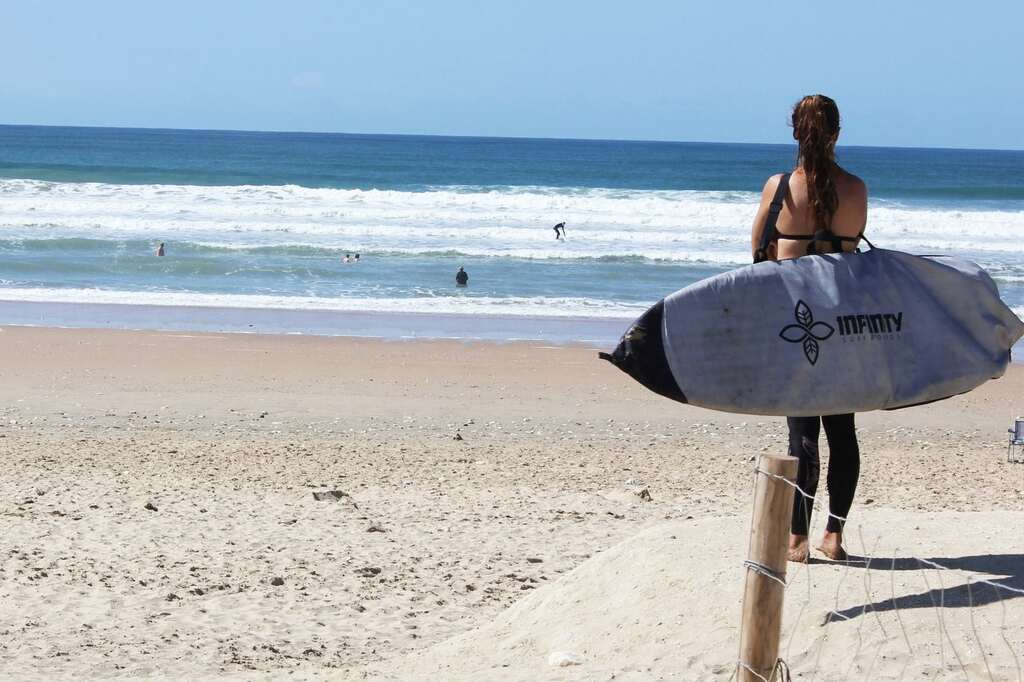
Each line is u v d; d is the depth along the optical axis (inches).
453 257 1755.7
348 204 2315.5
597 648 277.1
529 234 1993.1
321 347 1039.0
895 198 3248.0
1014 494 581.3
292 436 712.4
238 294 1402.6
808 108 252.2
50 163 4943.4
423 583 412.2
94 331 1087.0
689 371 240.2
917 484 608.1
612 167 5910.4
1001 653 229.6
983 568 268.1
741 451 702.5
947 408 854.5
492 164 5876.0
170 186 2463.1
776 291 245.1
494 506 536.4
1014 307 1414.9
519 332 1171.9
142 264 1603.1
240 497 546.0
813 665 239.3
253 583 408.2
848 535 304.0
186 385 862.5
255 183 3585.1
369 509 526.0
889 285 248.1
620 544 327.6
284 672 311.1
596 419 788.0
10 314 1190.3
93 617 367.2
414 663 304.5
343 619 372.8
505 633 309.9
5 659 323.6
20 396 807.7
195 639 348.5
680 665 255.6
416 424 758.5
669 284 1572.3
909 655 234.7
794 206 254.5
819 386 240.2
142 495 542.9
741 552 297.4
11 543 445.1
